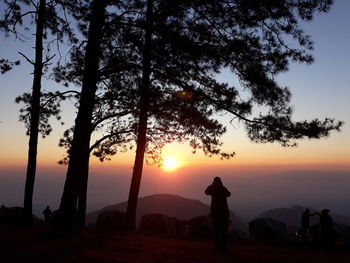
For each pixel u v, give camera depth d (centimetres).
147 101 1862
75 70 2030
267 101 1582
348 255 1247
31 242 1186
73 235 1277
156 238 1405
